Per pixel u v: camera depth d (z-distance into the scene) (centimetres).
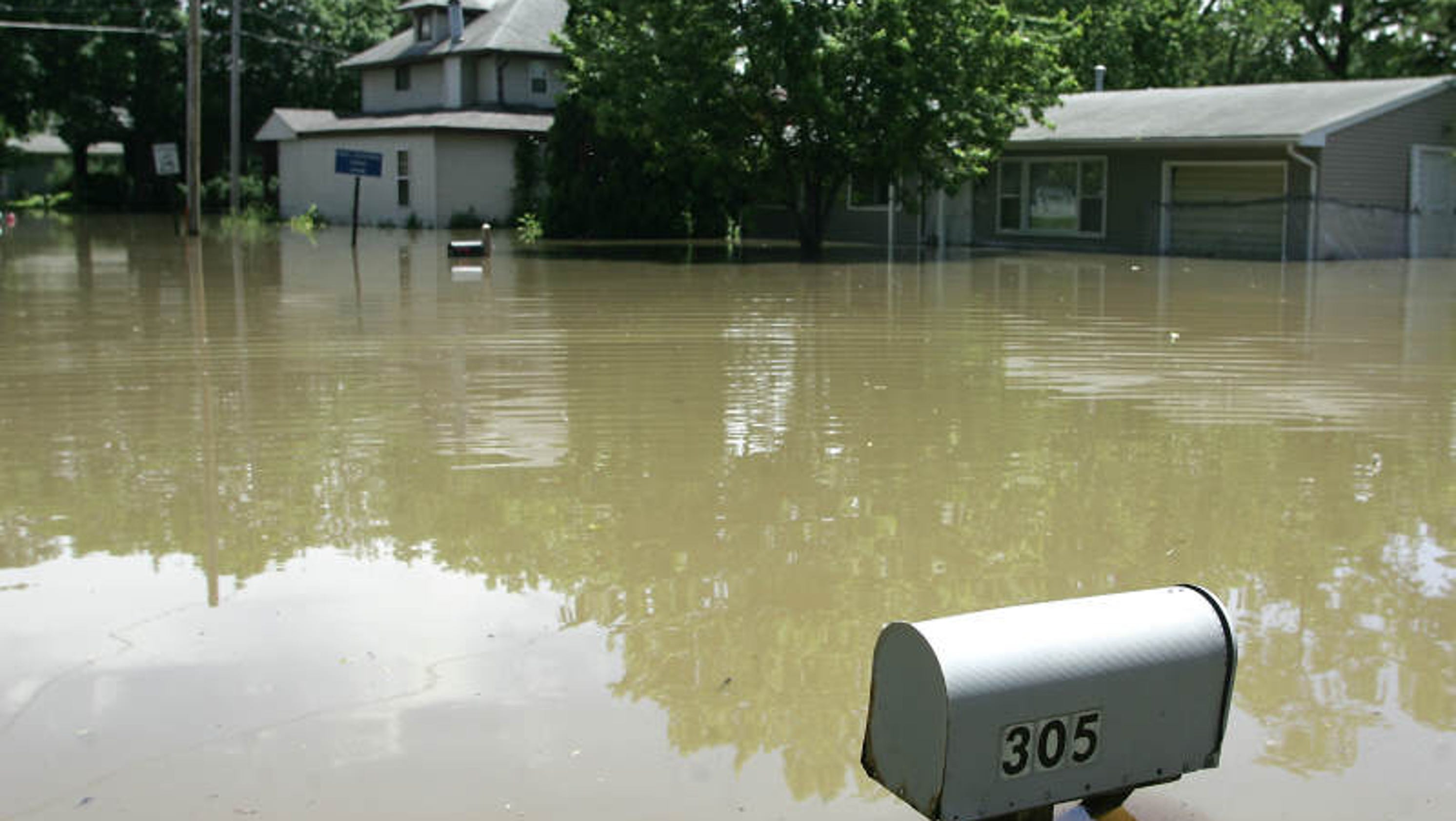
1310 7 4094
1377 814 383
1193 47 4600
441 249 2656
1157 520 664
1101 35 4272
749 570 588
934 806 287
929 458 789
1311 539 633
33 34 4553
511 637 510
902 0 2381
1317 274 2106
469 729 432
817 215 2633
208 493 708
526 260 2381
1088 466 768
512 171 3703
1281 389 1014
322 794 391
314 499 698
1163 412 926
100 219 3972
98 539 631
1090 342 1268
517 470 757
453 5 3878
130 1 4691
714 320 1435
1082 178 2767
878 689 302
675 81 2527
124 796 390
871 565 593
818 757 415
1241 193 2531
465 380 1044
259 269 2112
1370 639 509
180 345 1222
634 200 3184
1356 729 434
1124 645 299
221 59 4753
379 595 555
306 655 493
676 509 679
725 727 435
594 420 891
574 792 392
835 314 1499
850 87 2483
